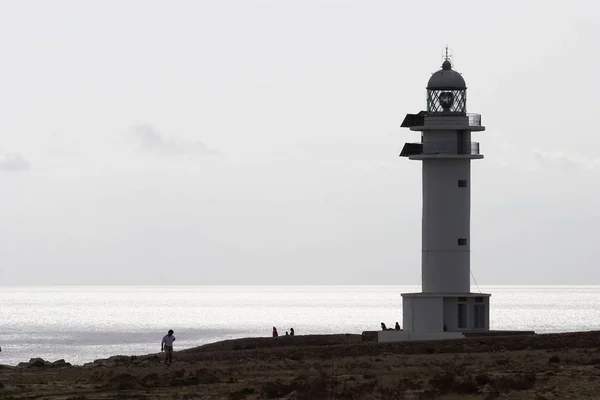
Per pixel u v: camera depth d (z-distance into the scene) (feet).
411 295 589.32
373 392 328.08
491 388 328.90
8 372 460.55
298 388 331.77
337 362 449.06
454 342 496.23
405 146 609.83
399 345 495.82
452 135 598.34
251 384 367.04
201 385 370.32
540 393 320.29
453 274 596.29
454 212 597.52
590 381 348.18
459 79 604.49
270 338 590.96
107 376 411.75
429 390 327.26
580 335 497.46
